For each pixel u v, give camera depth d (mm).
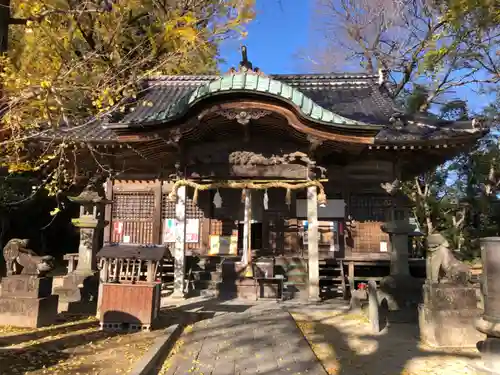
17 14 9336
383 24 23922
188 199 16047
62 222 24484
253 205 15578
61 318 9289
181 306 11242
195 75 19078
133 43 11672
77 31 10773
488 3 9617
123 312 8320
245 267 13094
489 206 22266
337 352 7195
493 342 4941
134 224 15859
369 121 14523
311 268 12445
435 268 8242
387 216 12734
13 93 7785
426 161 14617
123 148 14008
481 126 12609
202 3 9039
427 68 18719
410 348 7480
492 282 4938
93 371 5699
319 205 15242
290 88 11555
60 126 13227
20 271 8945
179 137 11797
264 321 9328
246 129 12094
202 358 6676
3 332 7715
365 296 10938
